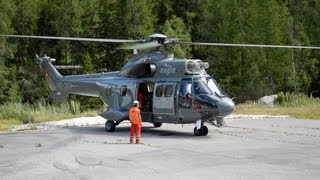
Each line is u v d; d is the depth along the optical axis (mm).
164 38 18281
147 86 20500
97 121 26531
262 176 10781
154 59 20109
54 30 55031
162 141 17172
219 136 18797
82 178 10750
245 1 54031
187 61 18906
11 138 18516
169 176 10883
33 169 11867
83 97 49719
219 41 54938
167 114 19328
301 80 53688
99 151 14711
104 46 57531
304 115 30016
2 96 49312
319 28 57688
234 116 29688
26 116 27938
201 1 62469
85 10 57156
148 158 13336
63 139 18031
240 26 53625
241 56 52656
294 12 60156
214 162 12625
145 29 55031
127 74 21000
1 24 50500
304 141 17250
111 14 56438
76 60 56281
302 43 54812
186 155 13828
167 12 64062
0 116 28766
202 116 18453
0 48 50438
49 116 30156
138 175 11031
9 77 51094
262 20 52062
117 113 20406
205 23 59625
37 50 55594
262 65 51562
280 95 40219
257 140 17500
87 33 56438
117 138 18297
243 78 52375
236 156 13609
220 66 54062
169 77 19438
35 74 54375
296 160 12898
